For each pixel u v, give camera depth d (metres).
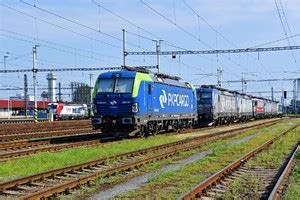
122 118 29.73
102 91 30.42
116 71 30.88
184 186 13.55
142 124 30.84
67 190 12.65
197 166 18.00
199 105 51.75
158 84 33.84
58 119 89.00
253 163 19.25
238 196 12.24
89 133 38.69
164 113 35.16
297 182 14.18
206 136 33.88
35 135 33.72
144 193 12.43
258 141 30.80
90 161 17.30
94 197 12.16
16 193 12.32
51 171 14.83
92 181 14.08
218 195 12.31
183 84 41.28
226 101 59.47
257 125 56.31
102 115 30.33
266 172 16.81
